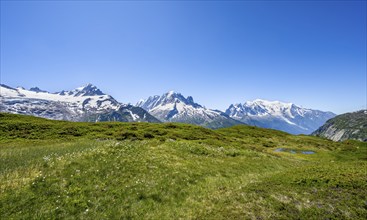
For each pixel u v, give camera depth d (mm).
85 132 80625
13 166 28359
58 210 19188
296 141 116125
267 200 21484
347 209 19828
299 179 25891
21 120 95812
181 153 41562
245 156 48406
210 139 81500
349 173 27172
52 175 24547
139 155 35000
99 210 19953
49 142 60594
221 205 21547
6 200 19578
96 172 26172
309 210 19781
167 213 20625
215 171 33500
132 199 22016
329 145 110000
